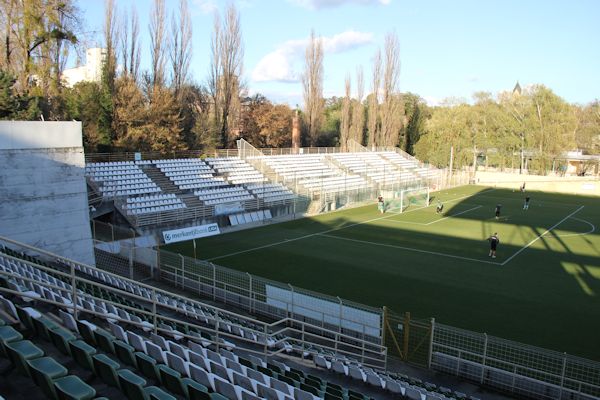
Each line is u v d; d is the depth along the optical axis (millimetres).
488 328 18938
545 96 79812
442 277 25594
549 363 15734
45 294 11234
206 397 7332
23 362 7090
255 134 72438
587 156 88812
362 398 11273
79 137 22422
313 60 71812
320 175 53781
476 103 87562
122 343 8773
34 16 35844
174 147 51438
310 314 18609
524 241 34781
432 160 80812
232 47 59969
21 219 20922
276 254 29812
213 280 21594
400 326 16625
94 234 27906
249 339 14602
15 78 34000
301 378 11961
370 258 29172
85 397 6438
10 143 20234
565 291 23578
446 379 15305
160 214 33688
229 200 40438
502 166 85438
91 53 62125
